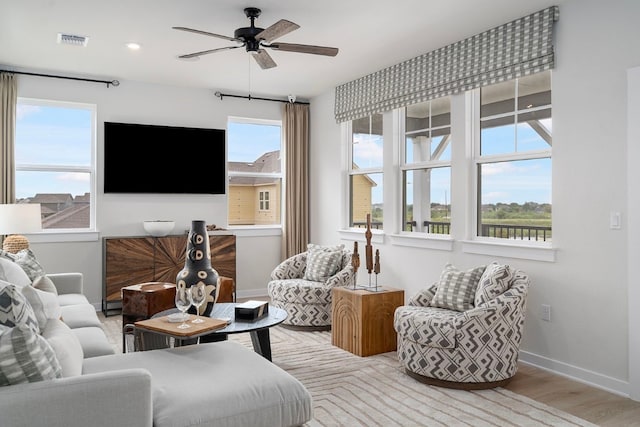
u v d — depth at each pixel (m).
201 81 5.67
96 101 5.46
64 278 4.03
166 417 1.78
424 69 4.63
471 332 3.08
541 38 3.57
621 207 3.13
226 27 3.91
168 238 5.41
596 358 3.26
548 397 3.04
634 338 3.01
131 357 2.35
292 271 5.15
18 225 4.26
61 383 1.59
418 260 4.78
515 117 3.94
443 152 4.63
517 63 3.75
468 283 3.52
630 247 3.03
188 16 3.67
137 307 3.91
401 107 5.04
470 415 2.75
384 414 2.76
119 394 1.65
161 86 5.79
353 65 5.01
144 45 4.34
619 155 3.14
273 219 6.64
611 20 3.18
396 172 5.13
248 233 6.37
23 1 3.39
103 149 5.50
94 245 5.48
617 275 3.15
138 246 5.27
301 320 4.61
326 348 4.07
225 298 4.51
